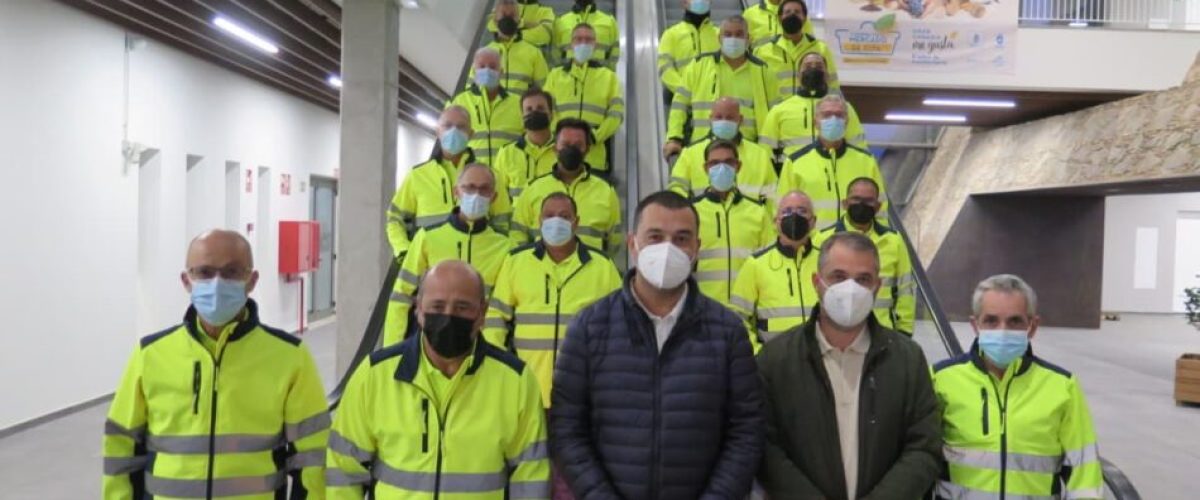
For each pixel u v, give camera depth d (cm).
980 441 251
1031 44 1144
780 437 245
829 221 457
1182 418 780
